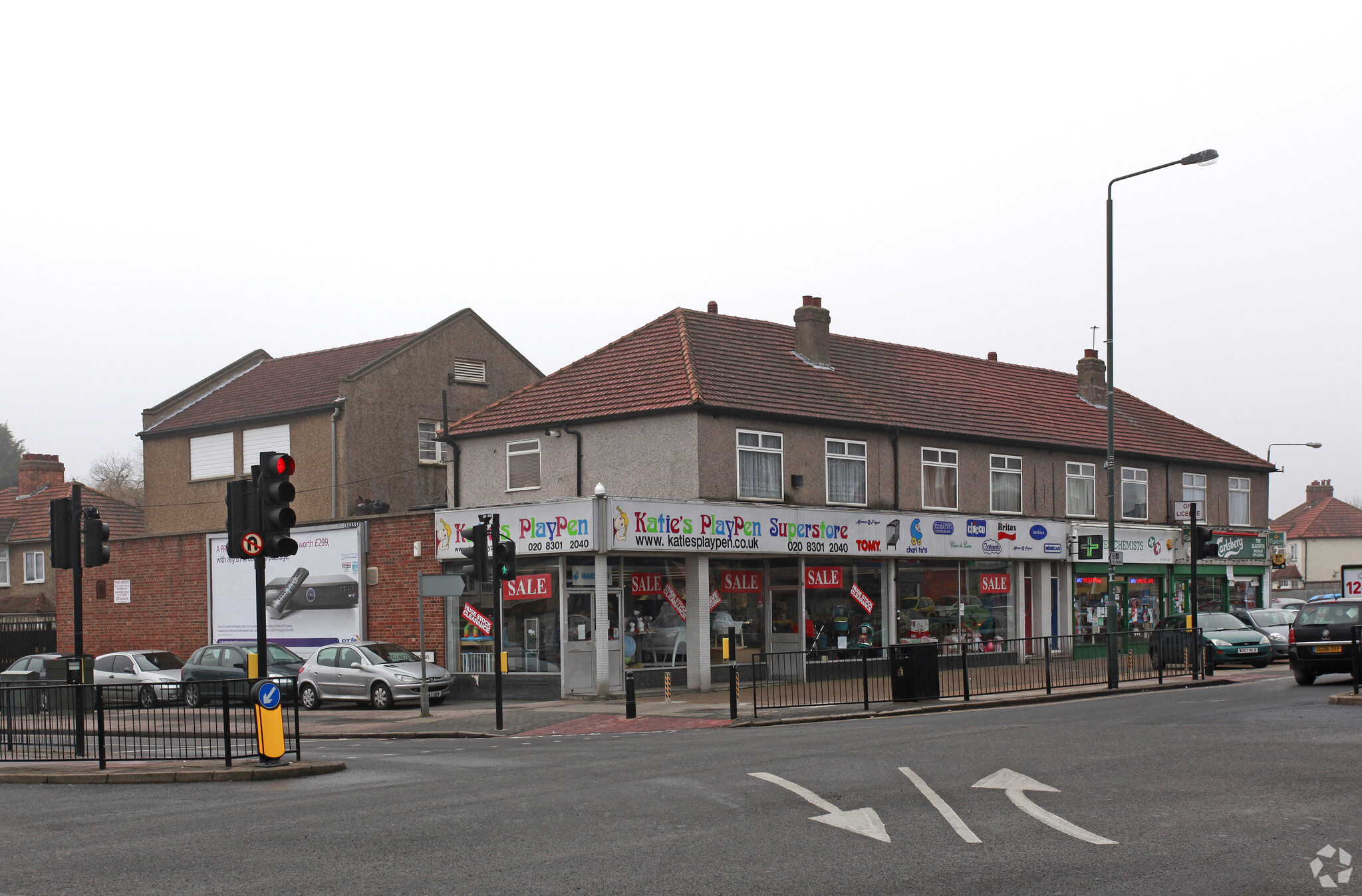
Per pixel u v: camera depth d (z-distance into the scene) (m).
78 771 15.56
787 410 30.59
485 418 32.69
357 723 24.47
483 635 29.39
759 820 10.34
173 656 31.61
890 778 12.43
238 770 14.94
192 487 40.91
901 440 33.41
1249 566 44.16
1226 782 11.56
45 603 50.31
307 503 38.22
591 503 26.91
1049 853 8.77
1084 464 38.84
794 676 24.34
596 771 14.13
